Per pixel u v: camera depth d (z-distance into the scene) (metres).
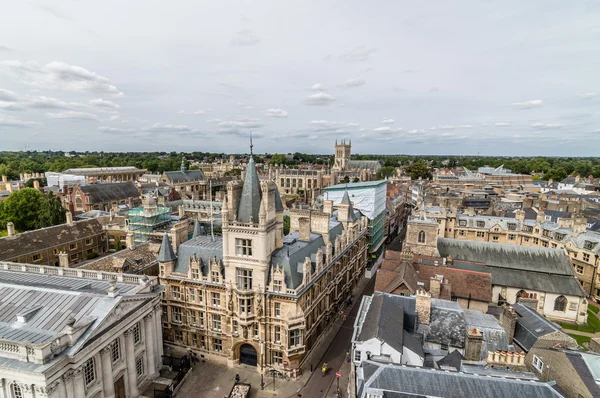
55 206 133.88
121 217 129.12
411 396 35.72
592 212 140.00
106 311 47.81
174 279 67.56
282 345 61.75
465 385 36.62
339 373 61.34
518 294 87.12
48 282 60.75
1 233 126.81
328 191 127.69
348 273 94.56
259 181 64.19
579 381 36.59
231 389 58.66
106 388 48.12
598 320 85.69
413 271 71.31
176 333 70.38
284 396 57.78
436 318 53.09
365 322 50.25
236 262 62.28
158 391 56.34
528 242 119.31
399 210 181.12
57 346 41.38
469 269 80.94
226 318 64.69
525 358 46.84
